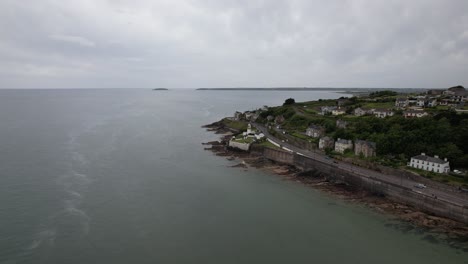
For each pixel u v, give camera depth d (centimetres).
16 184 6631
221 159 9662
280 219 5550
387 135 8312
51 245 4459
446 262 4328
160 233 4922
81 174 7462
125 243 4600
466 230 5131
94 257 4234
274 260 4281
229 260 4259
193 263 4175
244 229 5147
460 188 6044
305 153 9119
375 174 7162
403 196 6194
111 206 5803
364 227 5288
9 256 4166
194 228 5125
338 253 4494
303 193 6881
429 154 7356
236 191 6894
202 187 7050
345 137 9362
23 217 5209
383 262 4297
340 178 7506
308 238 4906
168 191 6694
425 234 5062
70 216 5319
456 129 7800
